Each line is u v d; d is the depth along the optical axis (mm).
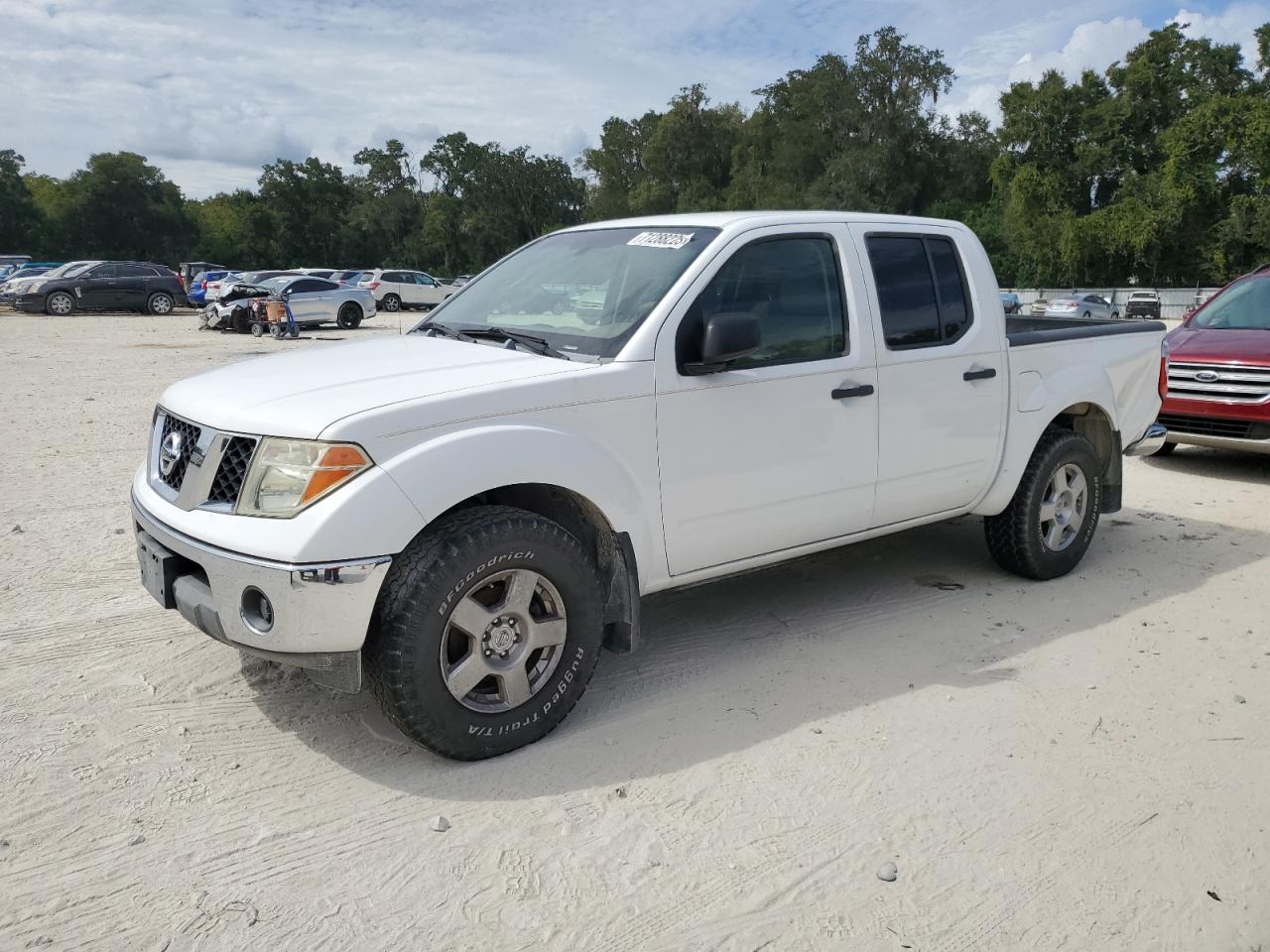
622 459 3559
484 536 3168
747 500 3957
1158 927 2559
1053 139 57750
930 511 4730
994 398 4809
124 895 2625
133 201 88188
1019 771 3311
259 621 3070
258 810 3039
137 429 9578
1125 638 4484
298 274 33969
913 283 4539
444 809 3061
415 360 3691
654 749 3445
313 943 2455
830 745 3477
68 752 3363
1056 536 5258
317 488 2988
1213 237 52719
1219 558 5734
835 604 4910
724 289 3867
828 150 70875
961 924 2562
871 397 4289
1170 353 8164
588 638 3498
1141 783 3234
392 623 3072
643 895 2662
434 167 98000
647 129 92188
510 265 4648
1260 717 3705
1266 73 56906
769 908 2617
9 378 13758
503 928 2527
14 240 86812
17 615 4586
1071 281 57562
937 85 66000
